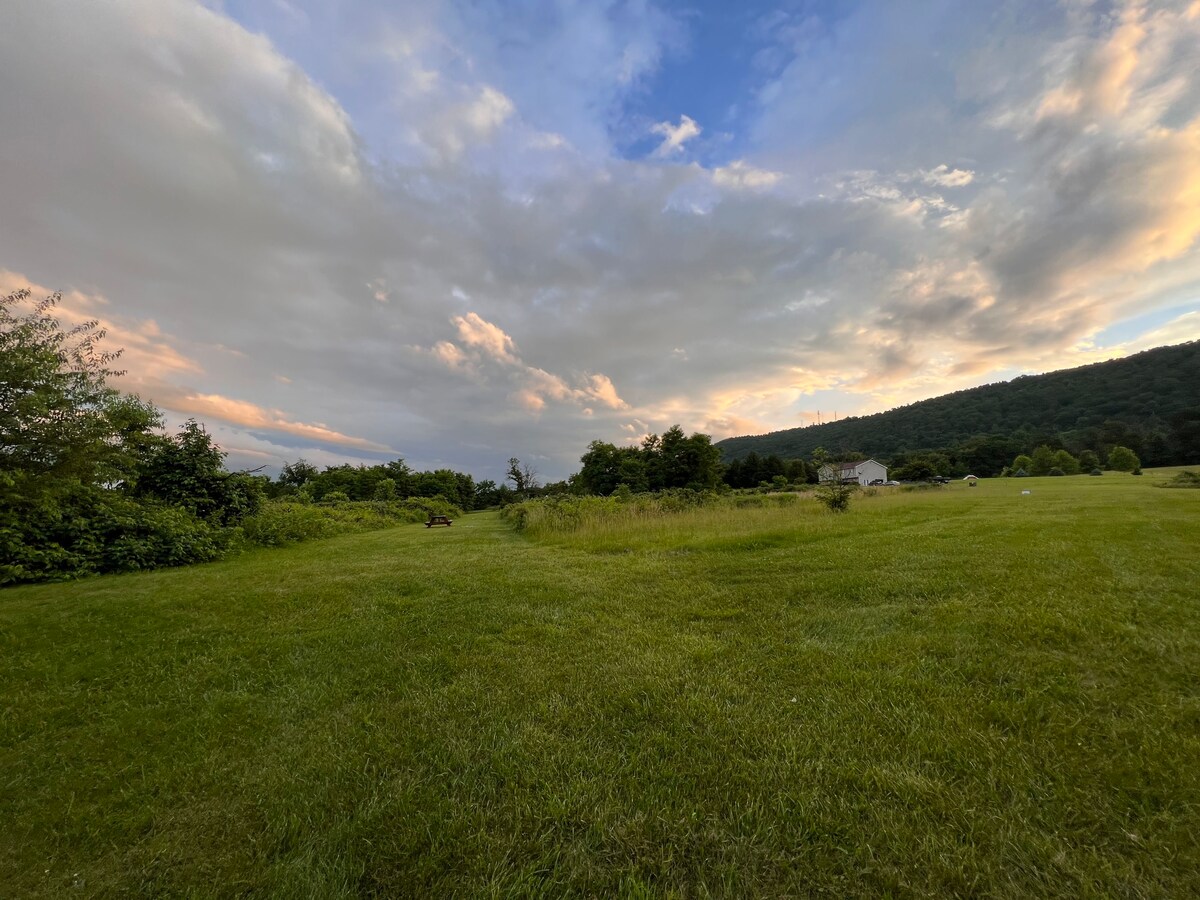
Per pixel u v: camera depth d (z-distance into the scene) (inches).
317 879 80.6
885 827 85.1
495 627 210.8
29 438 242.1
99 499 403.9
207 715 139.9
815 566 295.0
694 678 150.4
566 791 98.9
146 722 136.9
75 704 149.0
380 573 342.0
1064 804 88.7
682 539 456.4
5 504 261.9
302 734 128.5
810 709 127.6
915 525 472.7
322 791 103.6
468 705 139.1
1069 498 776.9
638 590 268.7
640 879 78.4
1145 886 71.8
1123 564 248.1
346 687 156.4
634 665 162.2
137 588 300.4
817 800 92.9
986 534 375.9
